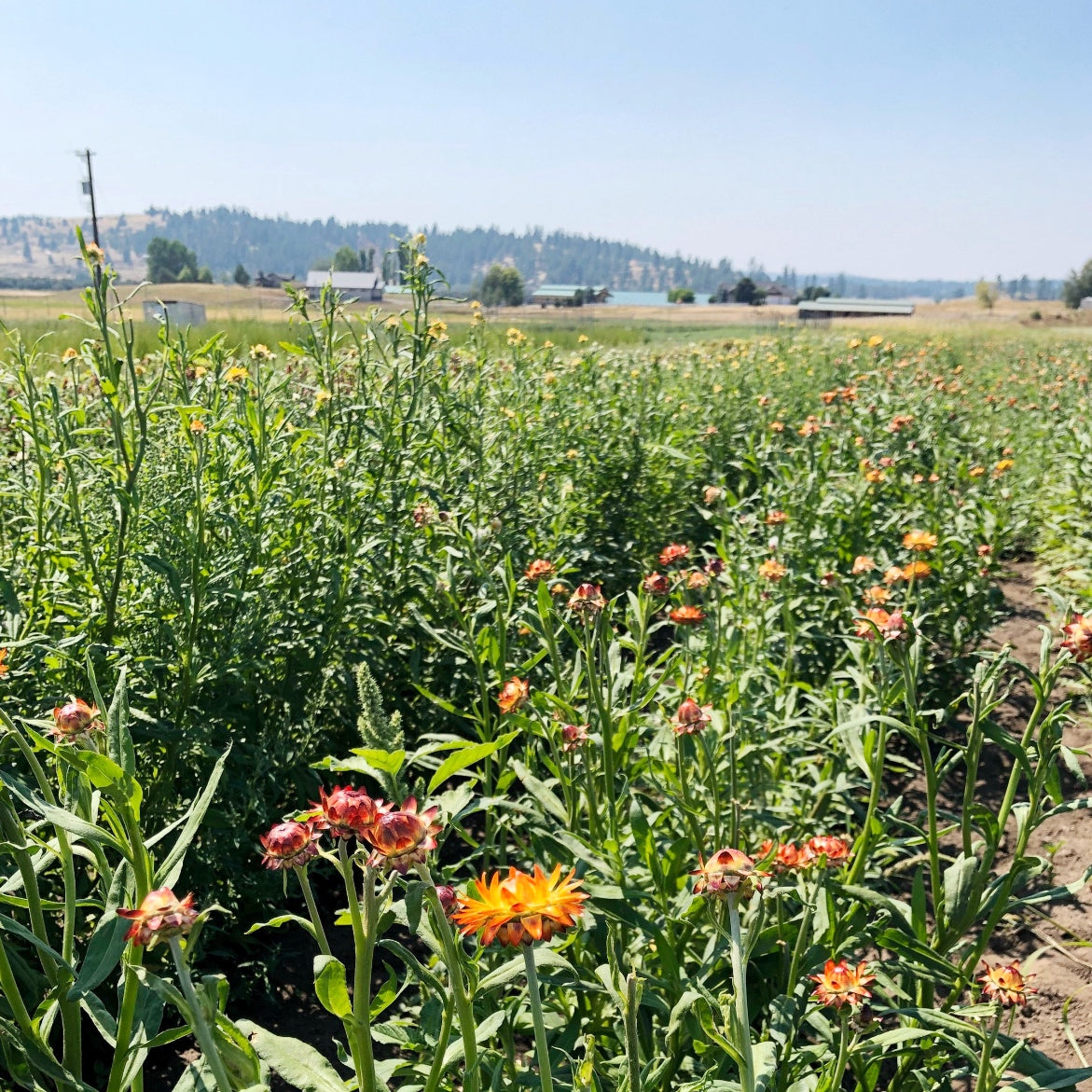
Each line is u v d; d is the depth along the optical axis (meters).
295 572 4.27
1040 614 7.43
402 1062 2.07
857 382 9.83
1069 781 4.88
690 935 2.76
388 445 4.79
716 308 100.38
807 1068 2.45
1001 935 3.63
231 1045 1.54
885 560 5.81
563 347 22.16
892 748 5.21
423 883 1.53
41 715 3.15
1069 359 21.25
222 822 3.42
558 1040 2.55
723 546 5.39
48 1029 1.84
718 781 3.41
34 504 3.85
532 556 5.33
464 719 4.41
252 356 4.68
